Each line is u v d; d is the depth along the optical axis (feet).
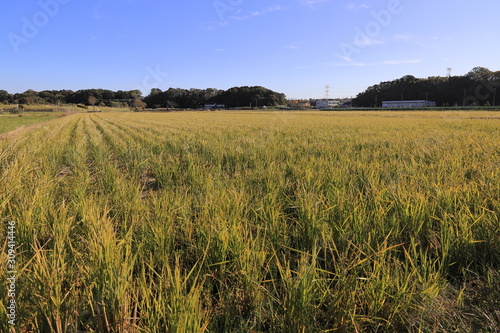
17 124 93.15
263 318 6.42
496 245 8.26
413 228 9.14
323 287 6.66
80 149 28.94
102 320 5.73
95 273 6.21
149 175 21.57
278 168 18.13
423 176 14.21
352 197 11.32
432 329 5.98
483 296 6.64
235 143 32.01
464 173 15.51
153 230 8.76
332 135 40.75
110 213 11.53
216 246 8.07
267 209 10.48
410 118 107.86
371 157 22.39
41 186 12.52
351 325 5.82
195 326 5.16
